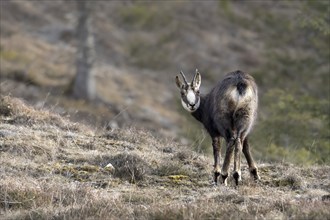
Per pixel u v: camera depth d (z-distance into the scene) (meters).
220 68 128.25
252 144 64.06
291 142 66.25
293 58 80.81
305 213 27.78
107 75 121.94
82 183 35.53
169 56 132.75
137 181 36.75
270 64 81.25
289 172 38.31
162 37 137.50
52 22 138.75
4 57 114.62
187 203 30.97
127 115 101.88
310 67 79.38
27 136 41.94
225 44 135.12
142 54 133.12
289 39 83.81
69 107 97.94
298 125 66.56
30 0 145.38
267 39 87.19
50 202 31.66
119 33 140.50
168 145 44.62
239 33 138.62
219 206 29.58
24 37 129.38
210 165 40.25
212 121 35.97
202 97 37.25
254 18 88.88
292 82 78.94
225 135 34.88
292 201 30.66
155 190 35.22
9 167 37.16
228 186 35.38
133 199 32.91
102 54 132.75
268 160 51.97
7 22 134.62
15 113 47.09
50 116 46.97
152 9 143.00
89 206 30.38
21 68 110.88
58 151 40.50
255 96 34.97
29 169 37.25
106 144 43.19
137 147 43.22
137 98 113.00
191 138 65.56
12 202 31.56
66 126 46.22
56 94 105.00
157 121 101.06
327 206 28.78
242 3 134.62
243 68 128.12
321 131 65.50
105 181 36.19
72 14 113.25
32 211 30.20
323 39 78.19
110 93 112.56
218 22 141.75
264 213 28.73
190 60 130.75
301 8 73.50
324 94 77.75
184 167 39.12
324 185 36.44
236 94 34.34
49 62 120.44
